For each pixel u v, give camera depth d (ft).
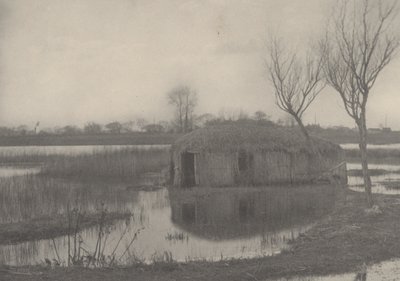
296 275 35.29
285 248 44.42
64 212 64.44
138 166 119.55
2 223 57.21
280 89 106.01
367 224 51.85
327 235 48.16
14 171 132.36
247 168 102.22
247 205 73.10
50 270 35.96
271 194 85.05
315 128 355.15
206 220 61.36
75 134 331.77
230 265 37.73
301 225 56.70
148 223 59.72
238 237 51.06
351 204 69.15
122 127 351.05
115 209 68.95
